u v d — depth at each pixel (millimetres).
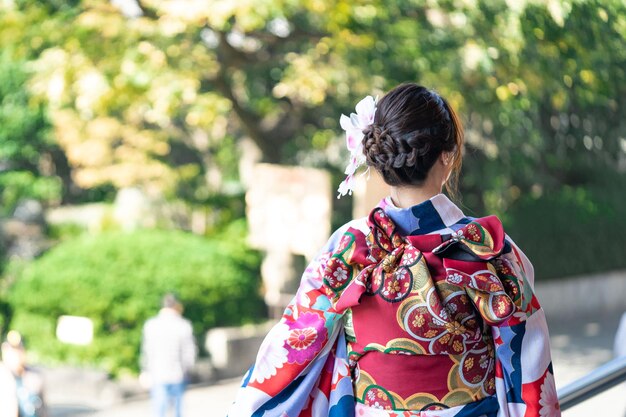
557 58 9203
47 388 11289
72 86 10828
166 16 9961
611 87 9523
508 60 9422
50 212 17188
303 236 12586
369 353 1653
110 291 11508
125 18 10773
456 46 9547
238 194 15625
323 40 10039
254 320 12695
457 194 1732
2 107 17219
